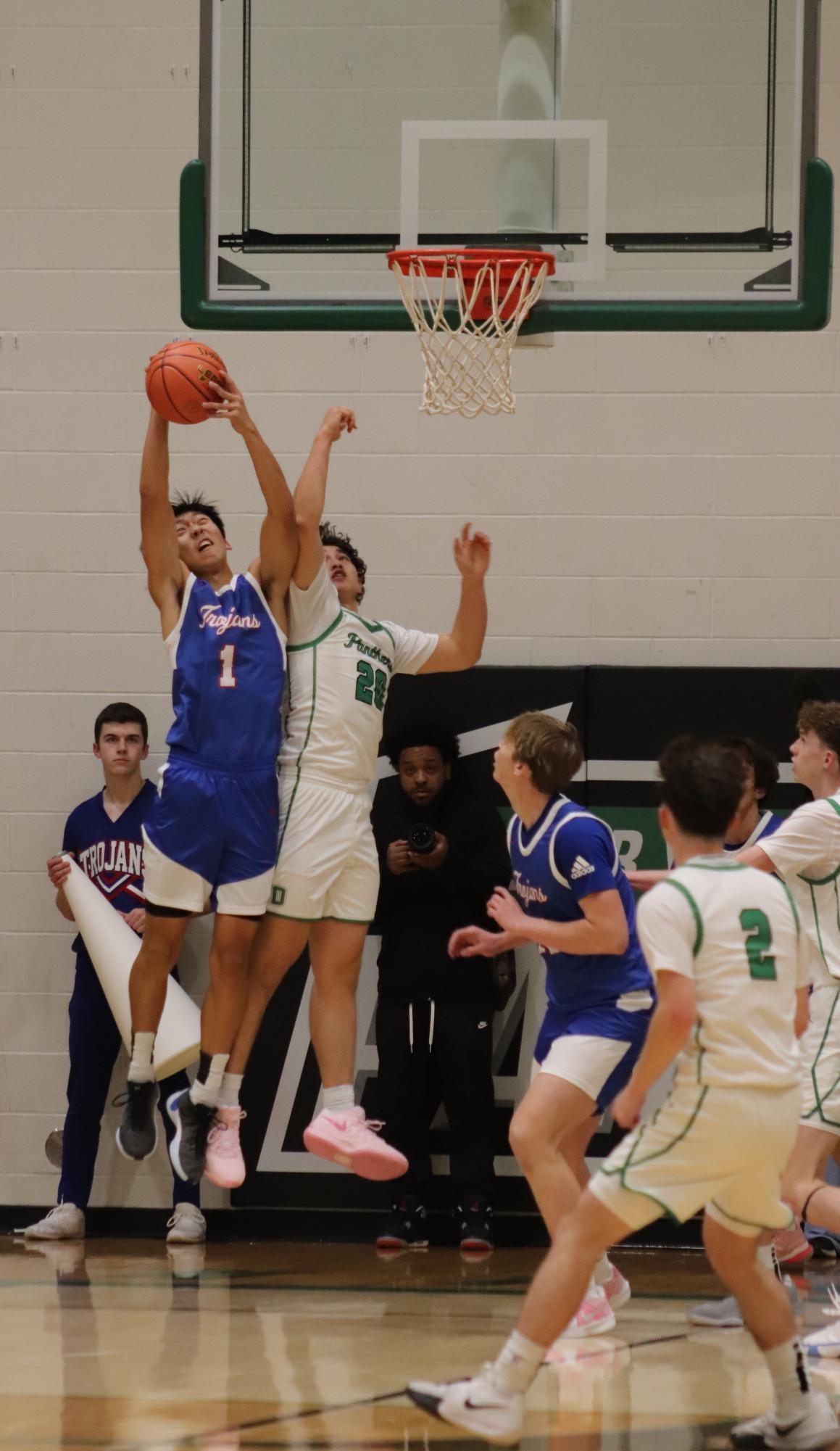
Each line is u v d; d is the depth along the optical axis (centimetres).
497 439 1527
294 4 1216
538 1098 945
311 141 1202
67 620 1535
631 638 1516
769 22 1181
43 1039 1508
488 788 1465
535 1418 795
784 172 1172
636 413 1523
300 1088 1454
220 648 1048
